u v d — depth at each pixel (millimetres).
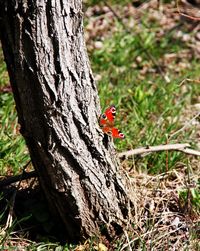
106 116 4656
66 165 4641
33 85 4391
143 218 5277
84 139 4629
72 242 5066
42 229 5164
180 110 7352
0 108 6820
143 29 9641
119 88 7559
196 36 9758
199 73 8539
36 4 4230
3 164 5910
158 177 5910
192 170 6133
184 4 10578
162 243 5098
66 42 4363
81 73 4492
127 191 5027
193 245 5066
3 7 4262
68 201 4781
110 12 10164
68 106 4484
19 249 4938
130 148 6375
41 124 4508
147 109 7242
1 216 4961
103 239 5004
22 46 4312
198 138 6824
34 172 5176
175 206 5566
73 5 4332
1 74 7523
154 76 8453
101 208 4883
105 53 8617
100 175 4781
